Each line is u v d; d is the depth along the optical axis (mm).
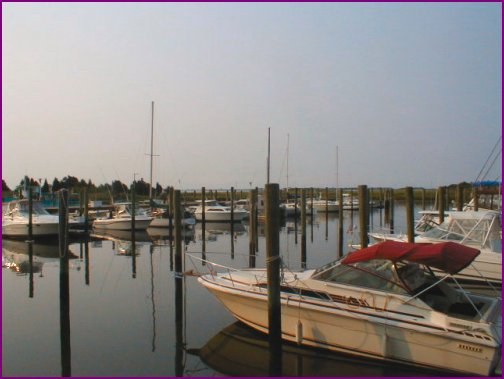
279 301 7488
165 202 43531
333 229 31406
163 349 7992
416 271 7582
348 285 7480
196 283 12938
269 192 7516
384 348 7016
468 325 6496
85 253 19812
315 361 7387
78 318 9859
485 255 11094
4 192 37719
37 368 7227
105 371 7129
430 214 18109
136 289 12609
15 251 20453
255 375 7004
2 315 10203
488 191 20031
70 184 57969
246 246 22250
